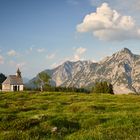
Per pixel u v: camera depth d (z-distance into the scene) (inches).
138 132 859.4
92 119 1136.2
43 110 1748.3
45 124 1006.4
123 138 798.5
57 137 871.1
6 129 977.5
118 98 3009.4
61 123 1039.6
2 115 1182.9
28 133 888.9
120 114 1250.0
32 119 1075.3
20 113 1566.2
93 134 852.6
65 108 1854.1
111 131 896.3
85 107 1760.6
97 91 7027.6
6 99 2854.3
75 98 2901.1
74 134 910.4
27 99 2851.9
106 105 1966.0
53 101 2512.3
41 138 853.8
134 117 1111.0
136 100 2787.9
